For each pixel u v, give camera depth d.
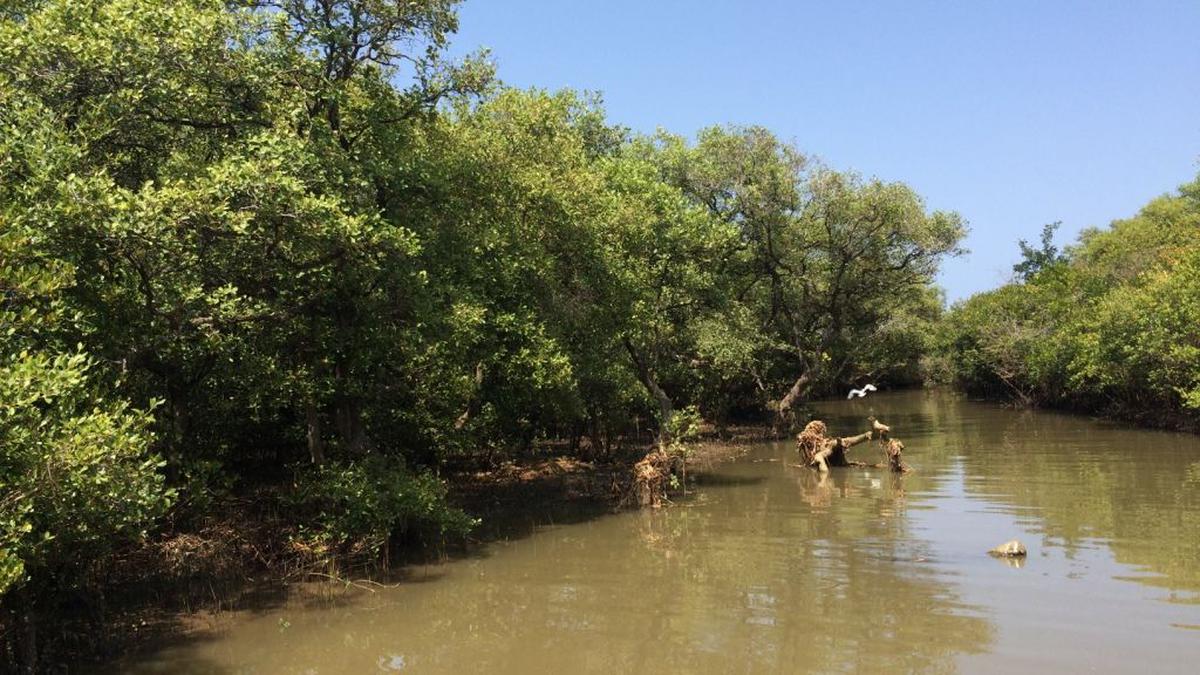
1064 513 14.38
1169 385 25.14
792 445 28.09
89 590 9.56
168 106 11.04
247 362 11.60
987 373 46.56
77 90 10.34
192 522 12.01
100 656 8.62
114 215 8.73
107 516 7.59
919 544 12.61
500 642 9.03
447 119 15.79
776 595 10.34
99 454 7.09
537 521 15.77
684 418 20.61
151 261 9.76
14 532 6.68
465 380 17.28
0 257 7.01
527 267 15.99
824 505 16.36
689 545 13.32
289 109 11.63
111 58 9.72
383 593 10.92
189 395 11.98
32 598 8.08
